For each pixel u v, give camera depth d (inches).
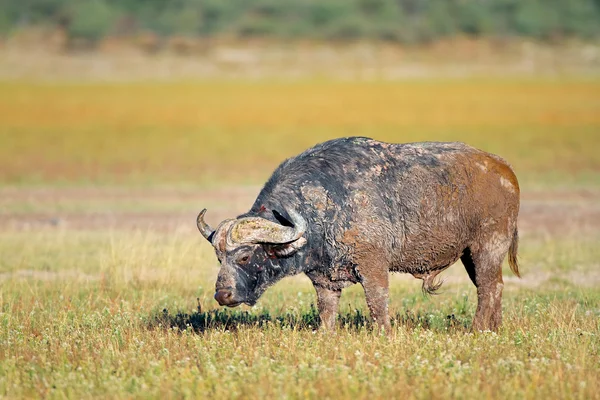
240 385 1127.0
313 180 1412.4
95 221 3004.4
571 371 1182.3
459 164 1464.1
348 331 1453.0
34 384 1154.7
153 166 4776.1
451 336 1437.0
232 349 1323.8
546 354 1290.6
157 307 1731.1
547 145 5541.3
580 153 5147.6
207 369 1176.8
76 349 1334.9
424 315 1641.2
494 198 1470.2
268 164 4864.7
